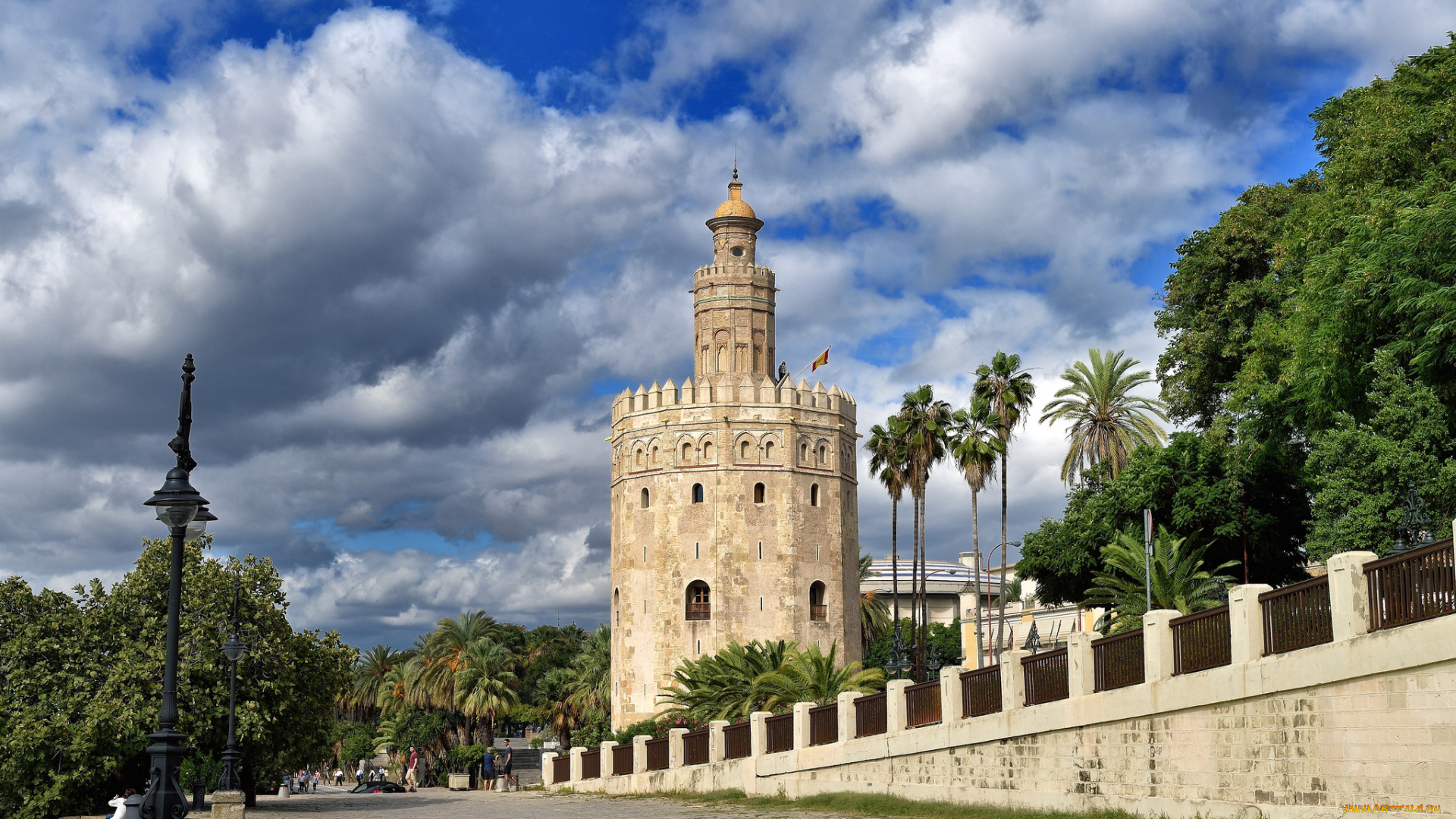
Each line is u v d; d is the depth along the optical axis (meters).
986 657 87.38
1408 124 42.78
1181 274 60.31
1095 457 69.88
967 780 31.19
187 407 19.62
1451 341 35.59
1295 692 22.41
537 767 108.12
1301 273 47.31
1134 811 25.91
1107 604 48.56
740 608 87.81
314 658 49.97
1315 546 39.22
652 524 90.56
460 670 101.44
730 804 38.69
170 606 18.97
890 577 133.38
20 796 40.25
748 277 94.75
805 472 91.06
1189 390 58.84
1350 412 42.28
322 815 38.78
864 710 35.78
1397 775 20.47
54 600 44.25
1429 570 20.33
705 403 90.44
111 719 40.97
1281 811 22.53
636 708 88.94
